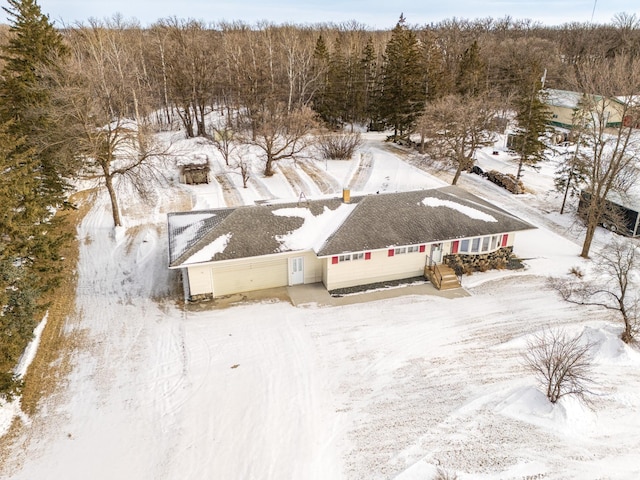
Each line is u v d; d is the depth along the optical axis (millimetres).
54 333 17812
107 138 26359
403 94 47250
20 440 13062
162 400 14594
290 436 13141
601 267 21391
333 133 51344
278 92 51594
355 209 22516
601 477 11633
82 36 49531
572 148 45438
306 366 16125
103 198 31703
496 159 43344
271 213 21984
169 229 22531
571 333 17719
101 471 12141
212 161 41250
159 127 54906
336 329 18328
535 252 25391
